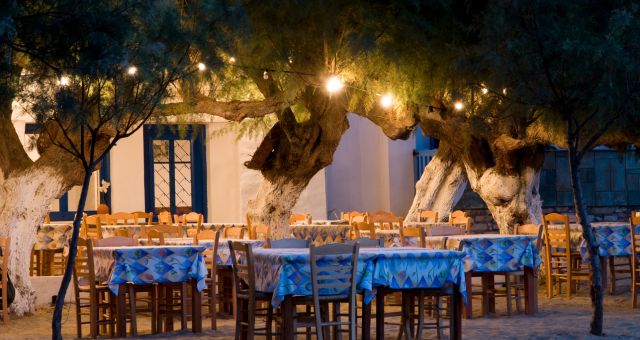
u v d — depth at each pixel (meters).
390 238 13.77
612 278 13.68
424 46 12.14
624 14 9.16
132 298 9.97
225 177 21.31
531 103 9.80
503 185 14.63
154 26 8.09
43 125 8.33
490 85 10.34
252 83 13.66
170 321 10.43
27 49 7.74
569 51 9.13
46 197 12.09
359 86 12.37
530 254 11.43
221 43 8.80
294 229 15.44
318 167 14.26
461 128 13.94
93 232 14.45
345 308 12.25
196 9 8.74
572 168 9.90
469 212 21.20
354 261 8.18
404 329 8.98
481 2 11.95
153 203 20.95
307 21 11.67
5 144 12.05
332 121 13.78
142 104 8.38
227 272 11.53
